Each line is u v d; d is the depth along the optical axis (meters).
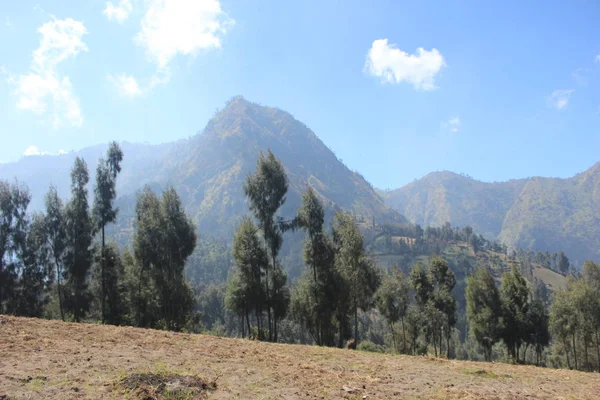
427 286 46.91
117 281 42.81
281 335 77.69
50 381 8.07
